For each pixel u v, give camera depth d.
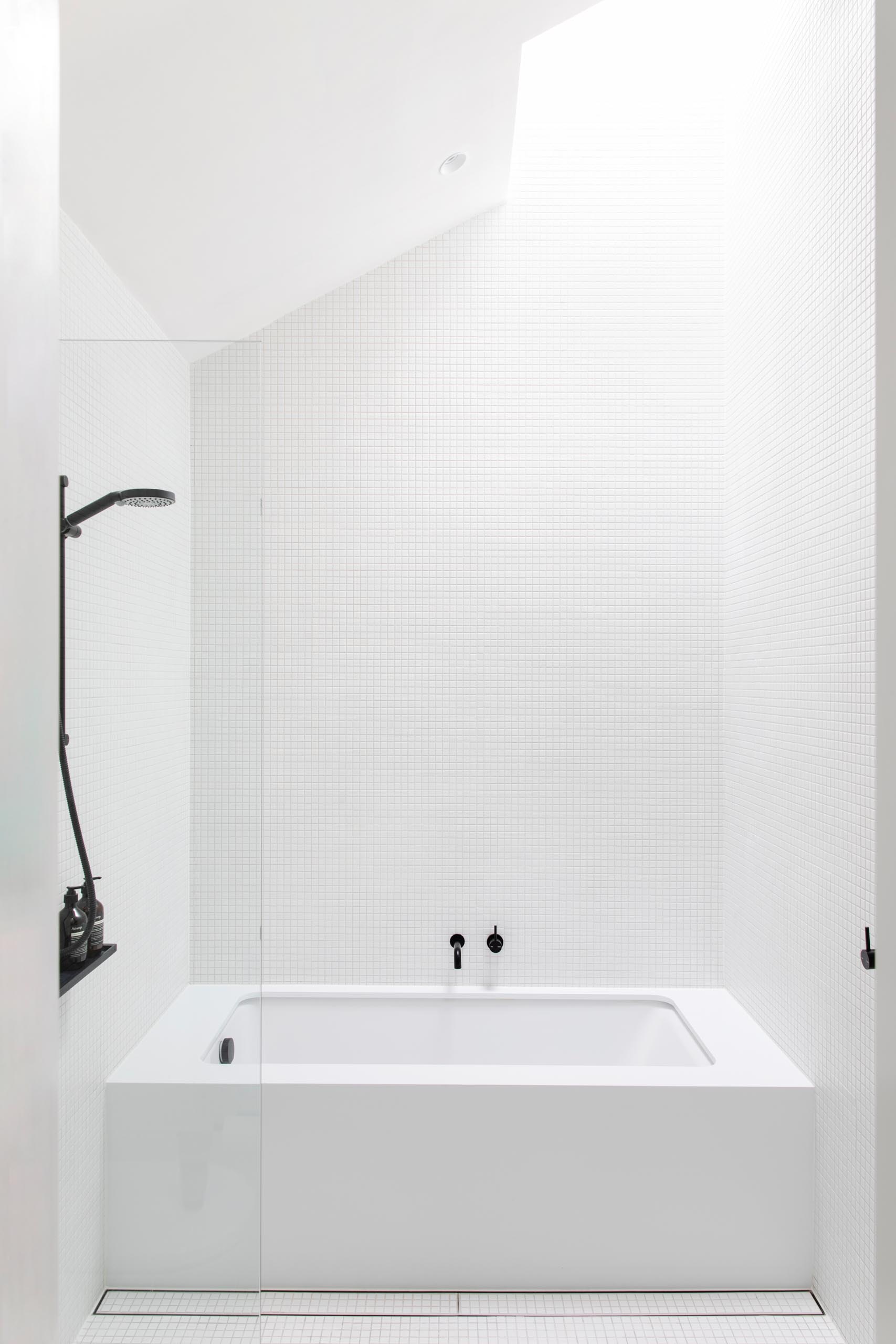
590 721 2.96
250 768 1.63
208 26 1.57
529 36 2.02
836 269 2.11
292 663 2.96
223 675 1.63
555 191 2.97
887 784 0.25
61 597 1.56
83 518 1.57
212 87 1.72
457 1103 2.19
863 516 1.96
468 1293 2.17
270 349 2.96
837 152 2.11
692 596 2.97
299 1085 2.18
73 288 1.93
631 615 2.97
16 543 0.16
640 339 2.98
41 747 0.17
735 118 2.86
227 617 1.62
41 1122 0.17
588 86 2.98
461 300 2.96
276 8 1.59
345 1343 1.99
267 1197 2.19
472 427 2.97
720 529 2.97
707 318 2.98
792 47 2.38
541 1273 2.18
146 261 2.20
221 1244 1.56
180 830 1.62
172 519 1.62
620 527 2.97
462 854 2.96
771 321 2.53
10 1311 0.16
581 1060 2.88
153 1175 1.56
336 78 1.87
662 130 2.97
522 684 2.96
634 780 2.96
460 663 2.96
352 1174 2.18
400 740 2.96
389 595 2.96
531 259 2.97
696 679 2.97
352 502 2.96
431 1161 2.18
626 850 2.97
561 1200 2.19
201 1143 1.57
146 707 1.61
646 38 2.98
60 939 1.51
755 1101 2.19
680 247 2.97
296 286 2.79
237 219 2.21
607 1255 2.18
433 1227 2.18
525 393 2.97
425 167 2.44
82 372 1.58
